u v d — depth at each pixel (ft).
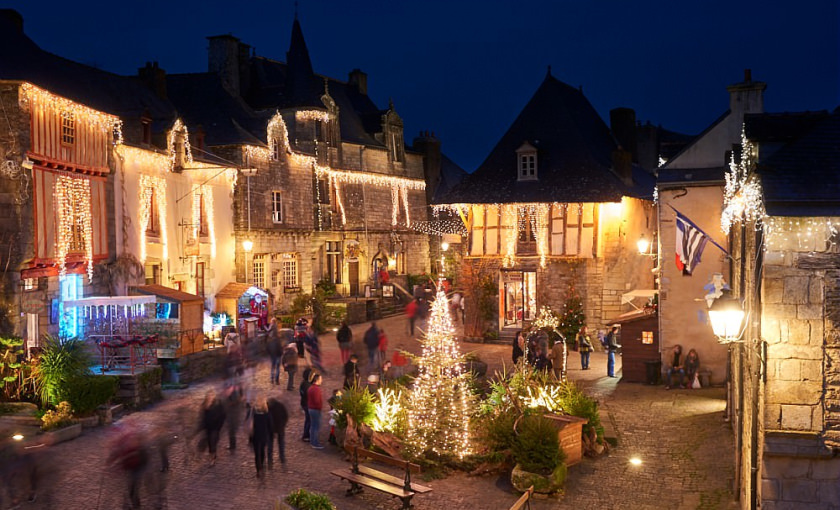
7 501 40.60
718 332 32.17
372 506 42.55
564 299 99.09
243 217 108.06
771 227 30.94
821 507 31.07
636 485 45.78
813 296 30.68
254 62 136.46
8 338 61.67
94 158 76.74
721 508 41.73
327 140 130.31
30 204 65.57
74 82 90.63
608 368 79.36
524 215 101.19
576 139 103.45
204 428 49.49
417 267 156.25
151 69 109.40
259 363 83.15
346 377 63.57
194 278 97.19
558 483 43.96
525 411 50.98
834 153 31.35
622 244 99.19
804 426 30.94
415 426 50.29
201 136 103.24
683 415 61.52
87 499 41.73
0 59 79.61
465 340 103.65
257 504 42.06
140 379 63.62
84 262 74.38
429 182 162.61
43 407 57.67
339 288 133.80
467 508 42.50
